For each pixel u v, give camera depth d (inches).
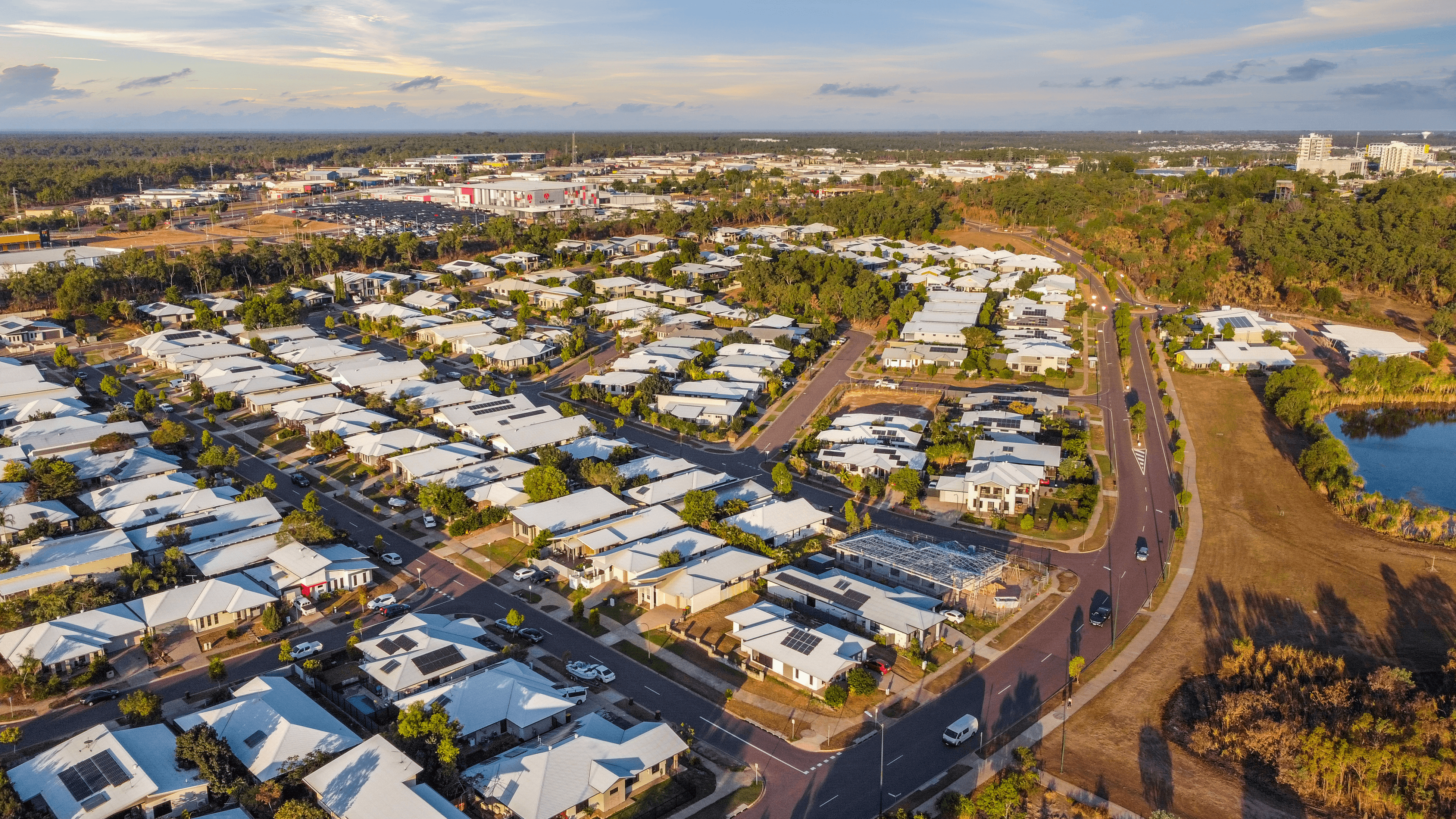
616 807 2906.0
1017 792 2849.4
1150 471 5964.6
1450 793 2851.9
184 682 3604.8
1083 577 4571.9
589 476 5418.3
